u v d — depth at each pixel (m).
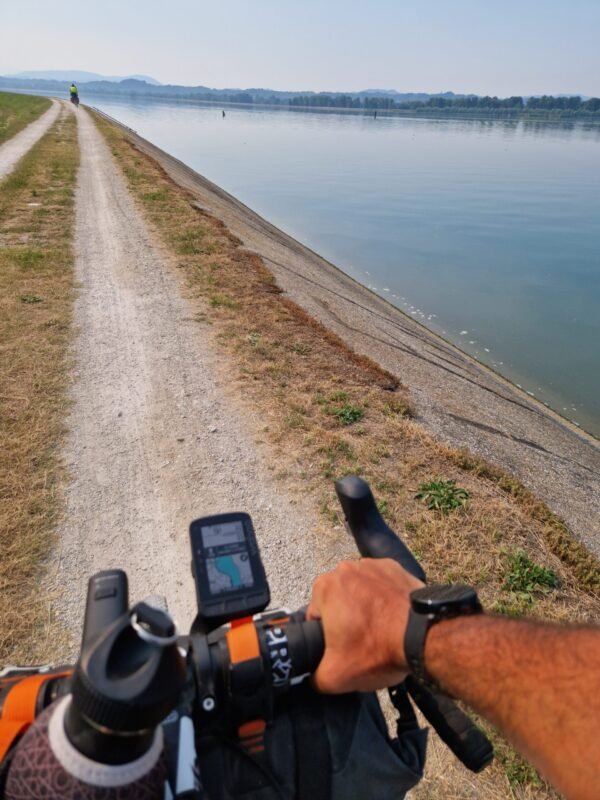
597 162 85.81
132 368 7.00
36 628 3.51
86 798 0.68
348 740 1.08
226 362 7.30
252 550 1.13
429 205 41.72
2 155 25.86
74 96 76.50
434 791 2.74
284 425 5.91
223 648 0.97
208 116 168.75
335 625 0.92
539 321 18.81
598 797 0.52
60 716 0.75
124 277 10.38
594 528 6.03
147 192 19.27
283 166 60.88
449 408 7.92
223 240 14.03
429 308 19.52
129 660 0.67
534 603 3.90
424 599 0.77
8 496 4.59
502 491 5.20
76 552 4.18
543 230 34.72
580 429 12.09
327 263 24.31
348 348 8.32
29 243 12.14
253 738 1.02
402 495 4.90
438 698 1.14
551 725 0.59
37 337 7.55
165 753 0.85
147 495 4.86
